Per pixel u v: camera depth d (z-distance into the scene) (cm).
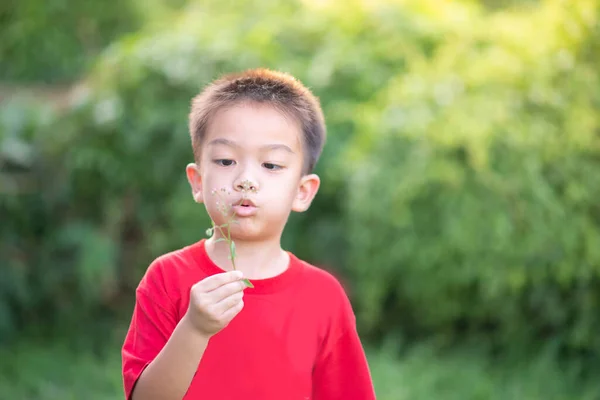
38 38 672
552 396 381
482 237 396
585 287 408
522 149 405
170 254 180
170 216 488
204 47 502
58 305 496
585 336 407
